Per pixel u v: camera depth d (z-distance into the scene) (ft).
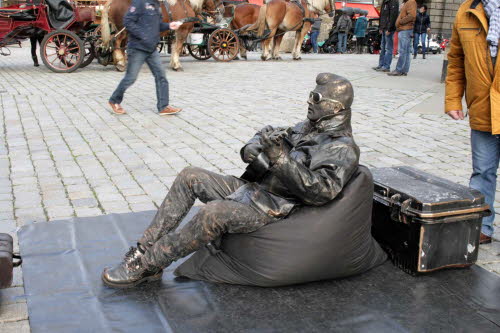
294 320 8.96
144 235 10.01
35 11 41.27
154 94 31.89
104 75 41.06
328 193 9.12
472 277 10.62
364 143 21.39
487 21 10.74
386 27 45.09
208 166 17.97
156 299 9.57
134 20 23.99
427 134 23.07
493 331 8.78
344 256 9.85
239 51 59.21
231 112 26.78
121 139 21.29
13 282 10.27
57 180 16.33
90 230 12.53
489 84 11.00
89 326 8.71
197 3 44.19
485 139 11.66
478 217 10.62
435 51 88.33
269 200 9.53
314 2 57.00
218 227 9.27
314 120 9.99
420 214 10.12
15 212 13.83
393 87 36.32
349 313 9.21
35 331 8.56
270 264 9.64
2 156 18.75
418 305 9.52
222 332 8.61
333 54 75.56
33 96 30.60
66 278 10.28
